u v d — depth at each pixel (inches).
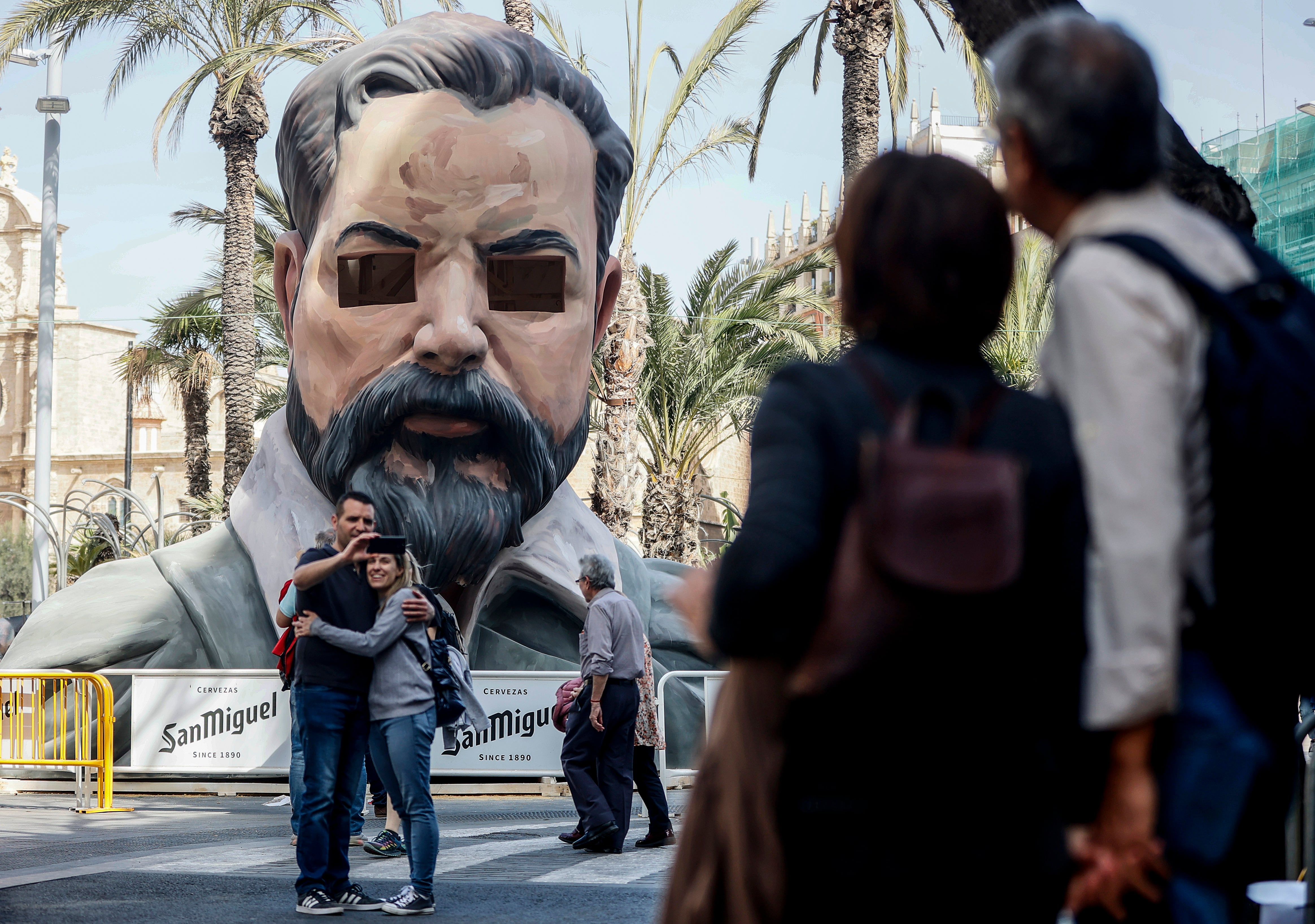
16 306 2288.4
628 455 752.3
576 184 490.9
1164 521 68.6
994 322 72.1
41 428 844.0
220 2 919.7
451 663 256.4
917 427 67.7
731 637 65.1
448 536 466.6
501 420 468.1
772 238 2385.6
